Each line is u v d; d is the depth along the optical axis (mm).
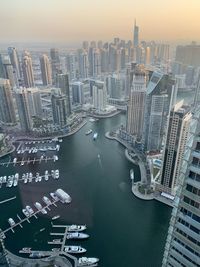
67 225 182375
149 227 179500
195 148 53562
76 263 152375
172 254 71750
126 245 164500
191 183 56031
